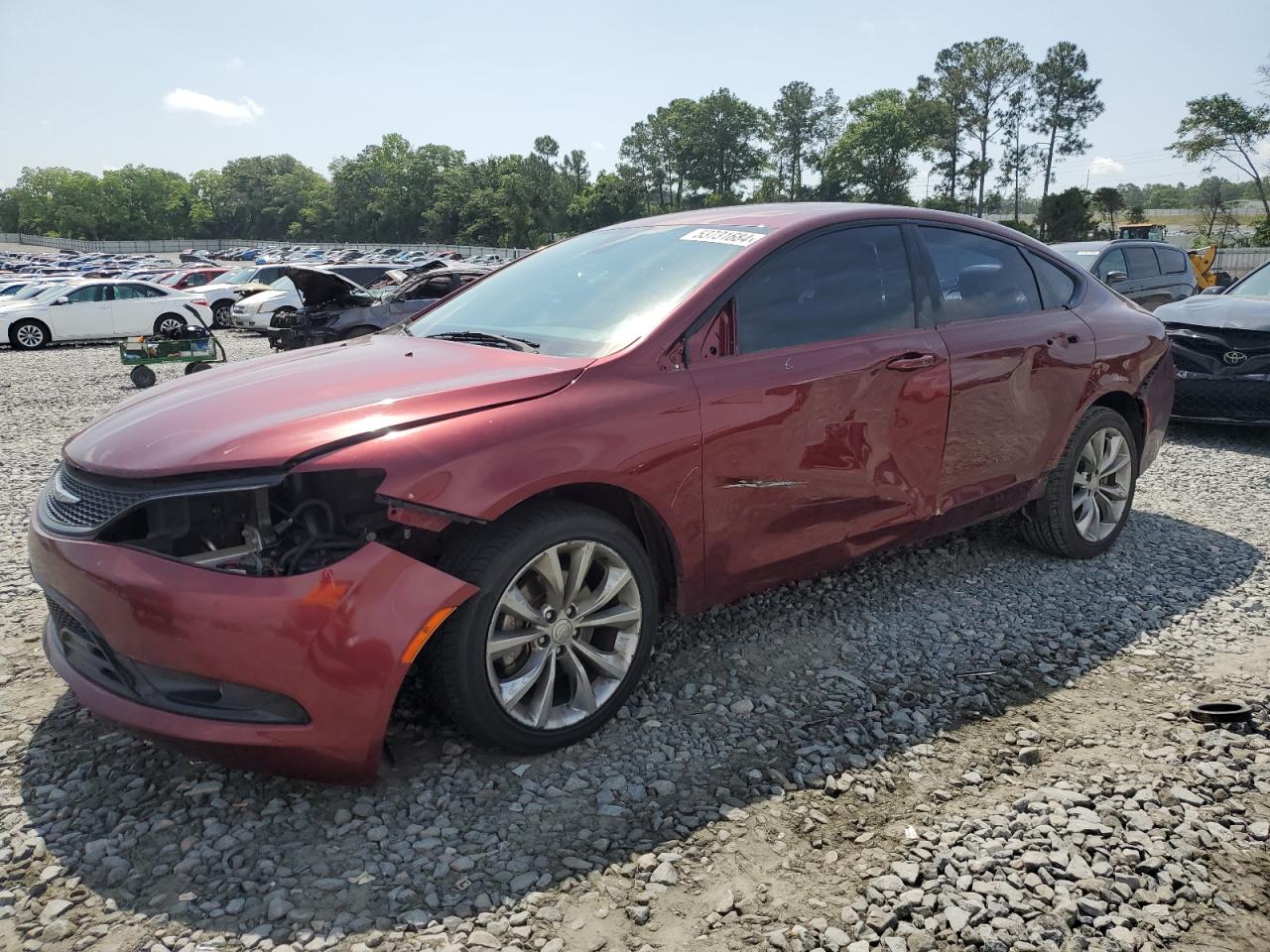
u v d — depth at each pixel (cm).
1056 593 407
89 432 279
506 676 268
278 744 232
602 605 282
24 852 232
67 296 2006
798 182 12562
